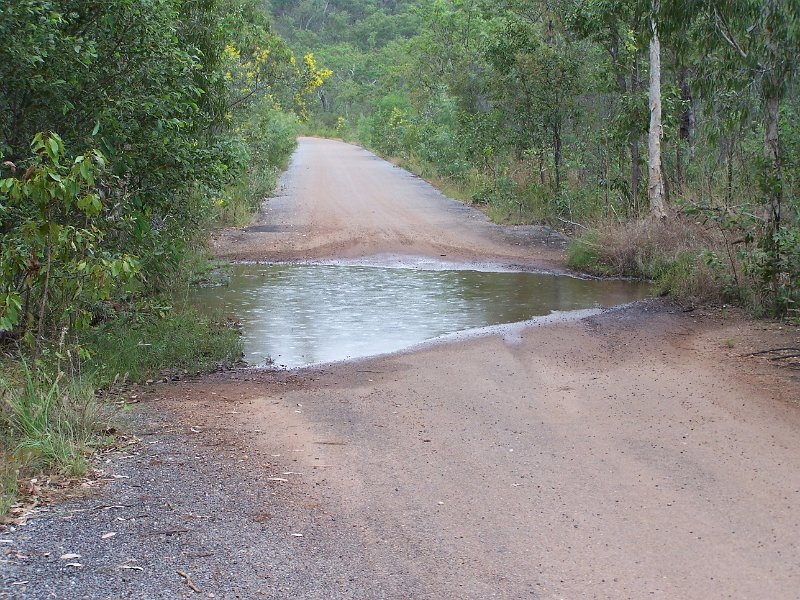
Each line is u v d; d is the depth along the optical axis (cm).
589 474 578
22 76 832
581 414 728
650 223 1611
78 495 516
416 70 4541
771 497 532
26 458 554
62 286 730
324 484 555
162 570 416
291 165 3988
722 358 930
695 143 2158
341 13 10175
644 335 1066
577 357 952
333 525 486
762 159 1175
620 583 420
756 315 1154
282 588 405
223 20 1355
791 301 1123
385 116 5409
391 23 9844
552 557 449
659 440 651
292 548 452
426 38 4250
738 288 1245
